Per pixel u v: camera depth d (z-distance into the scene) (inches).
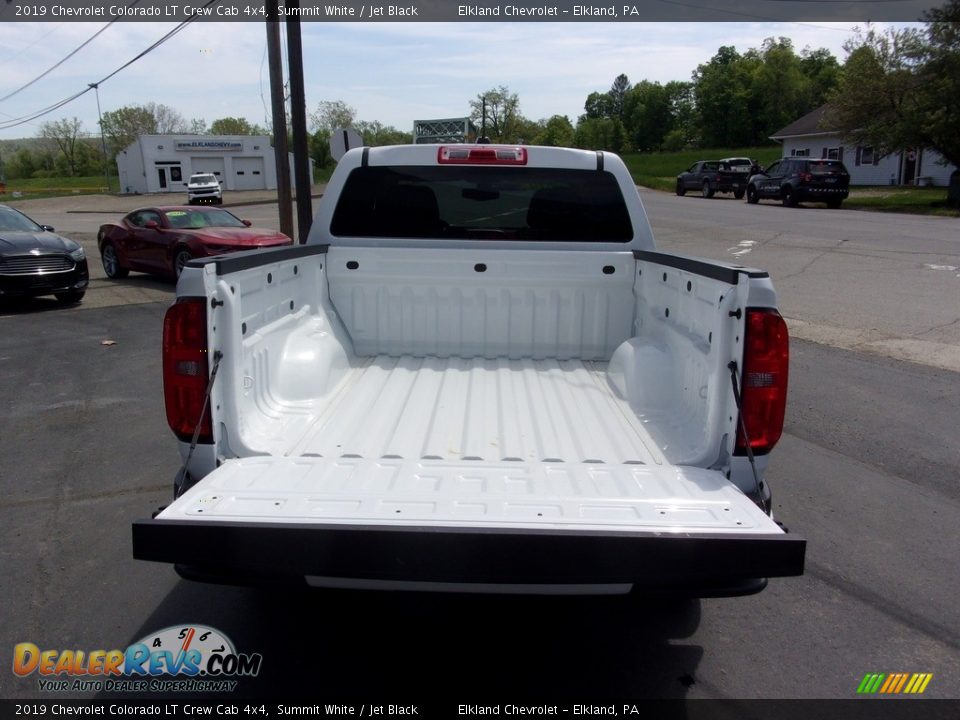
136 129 4067.4
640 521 102.9
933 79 1202.0
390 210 181.6
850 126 1317.7
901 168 1668.3
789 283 529.3
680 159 2780.5
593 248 181.5
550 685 125.6
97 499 198.8
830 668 130.7
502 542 97.9
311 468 120.6
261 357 136.2
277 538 99.7
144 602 150.0
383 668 129.9
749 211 1139.3
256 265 132.2
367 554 99.1
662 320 156.6
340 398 154.4
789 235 811.4
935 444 236.8
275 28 563.8
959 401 277.4
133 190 2571.4
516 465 122.9
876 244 730.2
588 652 134.9
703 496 111.1
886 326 398.3
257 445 126.2
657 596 105.8
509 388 162.6
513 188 180.2
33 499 198.7
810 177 1176.2
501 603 150.4
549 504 108.0
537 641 138.1
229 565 100.7
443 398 155.8
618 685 125.8
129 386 307.4
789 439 241.1
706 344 127.9
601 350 183.3
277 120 577.6
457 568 98.7
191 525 100.3
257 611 147.5
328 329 170.7
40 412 273.3
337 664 131.0
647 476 118.5
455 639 138.7
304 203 575.8
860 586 157.2
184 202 1936.5
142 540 101.0
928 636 140.3
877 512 191.6
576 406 152.0
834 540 176.7
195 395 117.7
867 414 264.1
